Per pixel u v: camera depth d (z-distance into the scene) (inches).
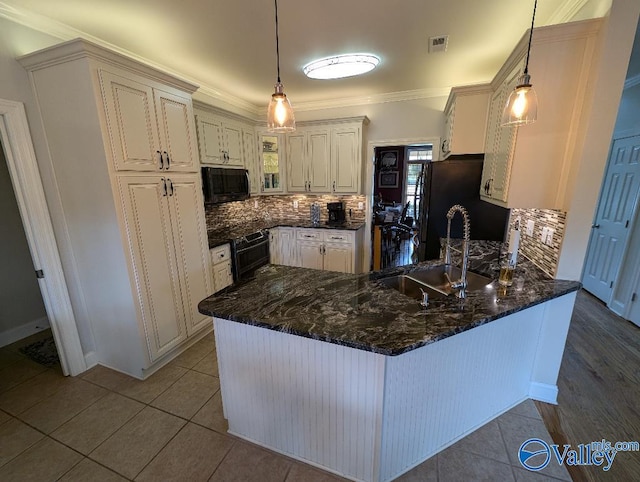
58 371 95.5
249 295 67.1
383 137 160.1
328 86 139.3
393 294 66.8
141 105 82.7
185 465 63.9
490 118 102.2
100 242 83.7
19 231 115.1
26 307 117.9
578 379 89.1
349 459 59.2
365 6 74.7
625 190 129.2
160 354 94.7
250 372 64.1
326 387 57.4
